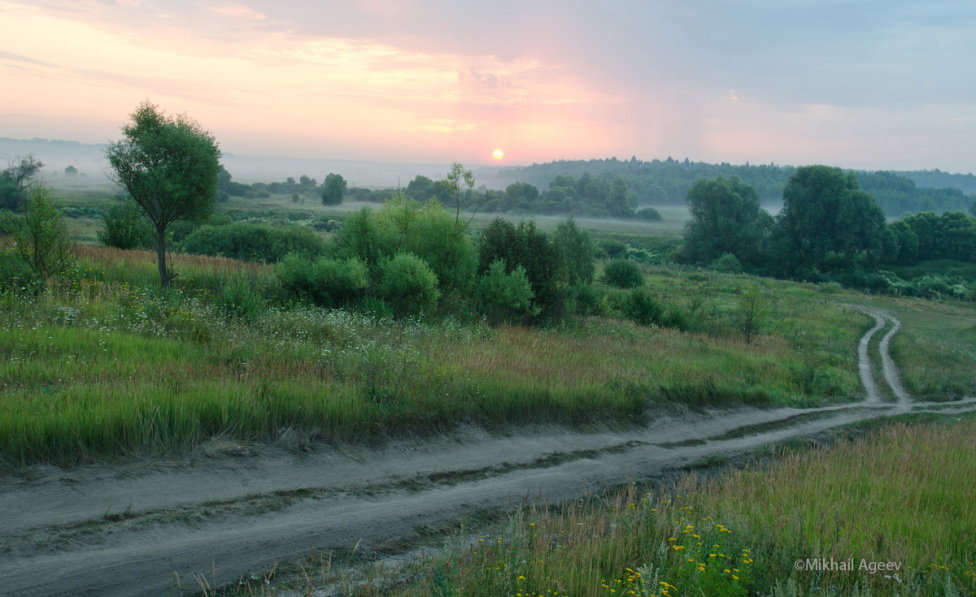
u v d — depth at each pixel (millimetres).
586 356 16359
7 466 5758
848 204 95688
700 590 4410
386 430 8734
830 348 33312
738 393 15977
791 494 7160
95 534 5039
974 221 106125
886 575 4977
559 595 4391
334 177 178250
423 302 19469
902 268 100062
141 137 14844
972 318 60156
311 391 8680
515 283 23344
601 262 88375
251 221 85938
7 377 7562
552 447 9953
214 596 4398
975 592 4902
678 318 34656
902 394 23312
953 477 8539
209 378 8664
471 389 10516
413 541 5914
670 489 8734
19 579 4230
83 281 14484
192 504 5910
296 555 5258
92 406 6762
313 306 16578
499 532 6191
